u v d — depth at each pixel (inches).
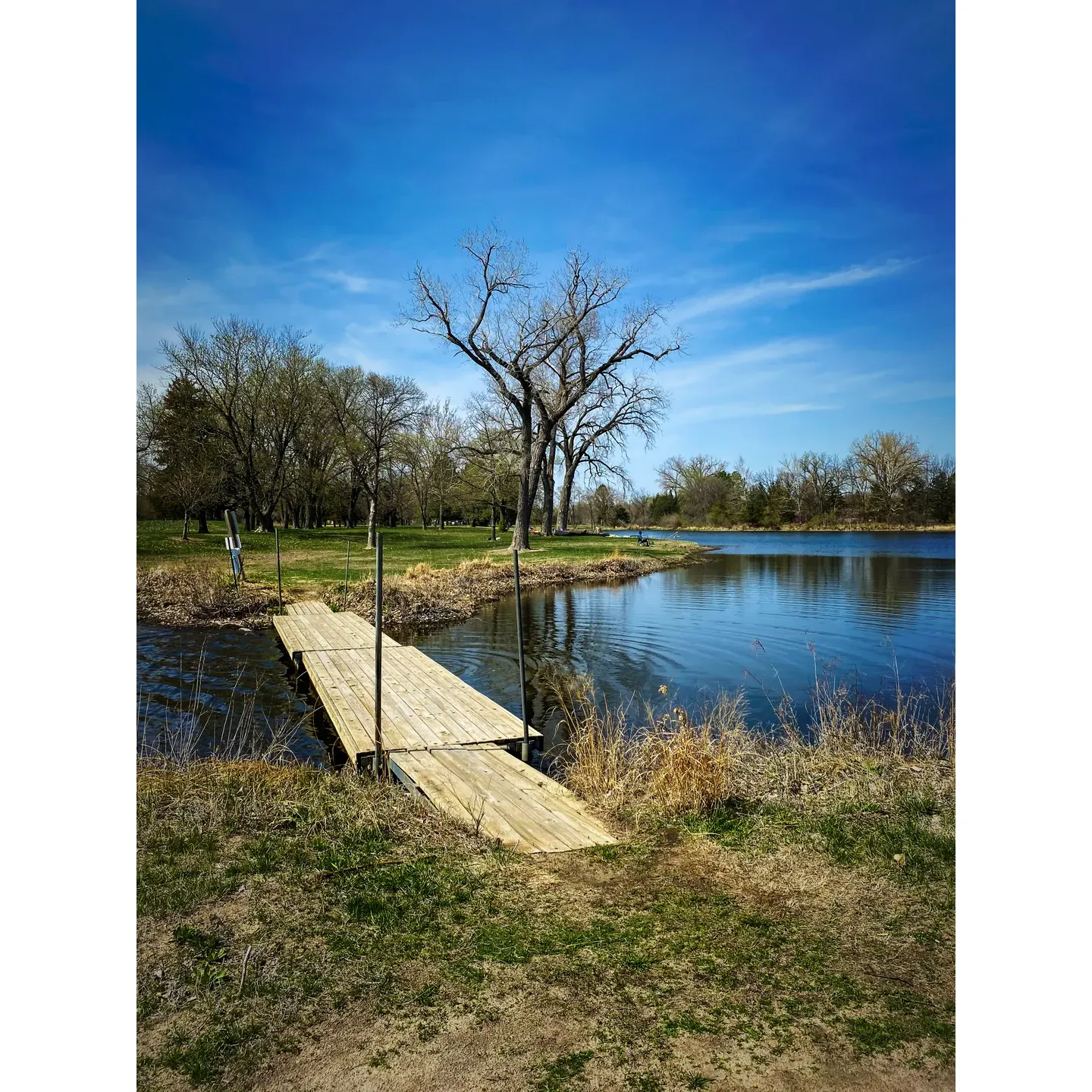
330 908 144.5
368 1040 107.4
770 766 234.8
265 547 1256.8
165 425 1457.9
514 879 159.6
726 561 1362.0
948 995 117.6
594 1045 106.3
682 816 195.3
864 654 509.7
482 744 269.1
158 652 496.4
